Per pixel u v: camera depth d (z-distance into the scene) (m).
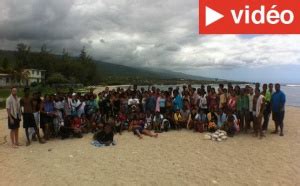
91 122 13.27
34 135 11.91
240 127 12.80
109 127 11.32
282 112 12.24
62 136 12.07
